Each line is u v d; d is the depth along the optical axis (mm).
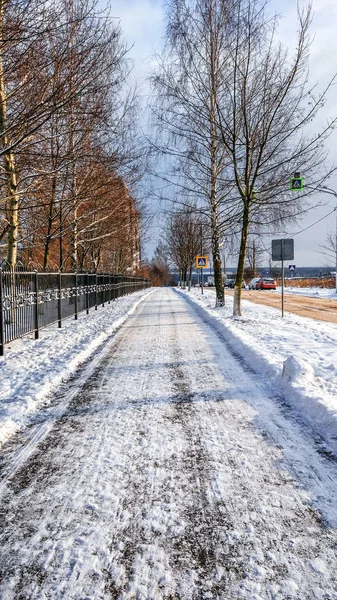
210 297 27016
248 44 10797
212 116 13094
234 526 2404
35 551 2199
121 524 2434
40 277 9906
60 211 14227
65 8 6531
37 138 9297
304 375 5109
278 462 3213
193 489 2822
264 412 4371
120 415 4336
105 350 8164
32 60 6793
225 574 2016
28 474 3074
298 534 2324
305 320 13383
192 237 38062
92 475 3039
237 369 6309
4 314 7598
